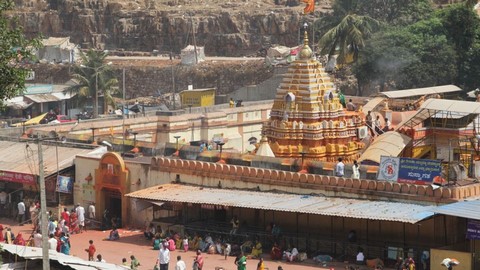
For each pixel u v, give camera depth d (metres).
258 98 155.50
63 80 191.88
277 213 84.50
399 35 149.25
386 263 78.19
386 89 151.12
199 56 192.62
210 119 116.88
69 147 99.88
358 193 82.00
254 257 80.50
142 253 82.94
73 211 94.81
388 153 92.62
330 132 97.88
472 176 85.44
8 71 61.25
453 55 146.25
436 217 77.94
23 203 94.56
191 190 88.81
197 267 75.81
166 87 187.88
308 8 174.00
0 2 61.50
